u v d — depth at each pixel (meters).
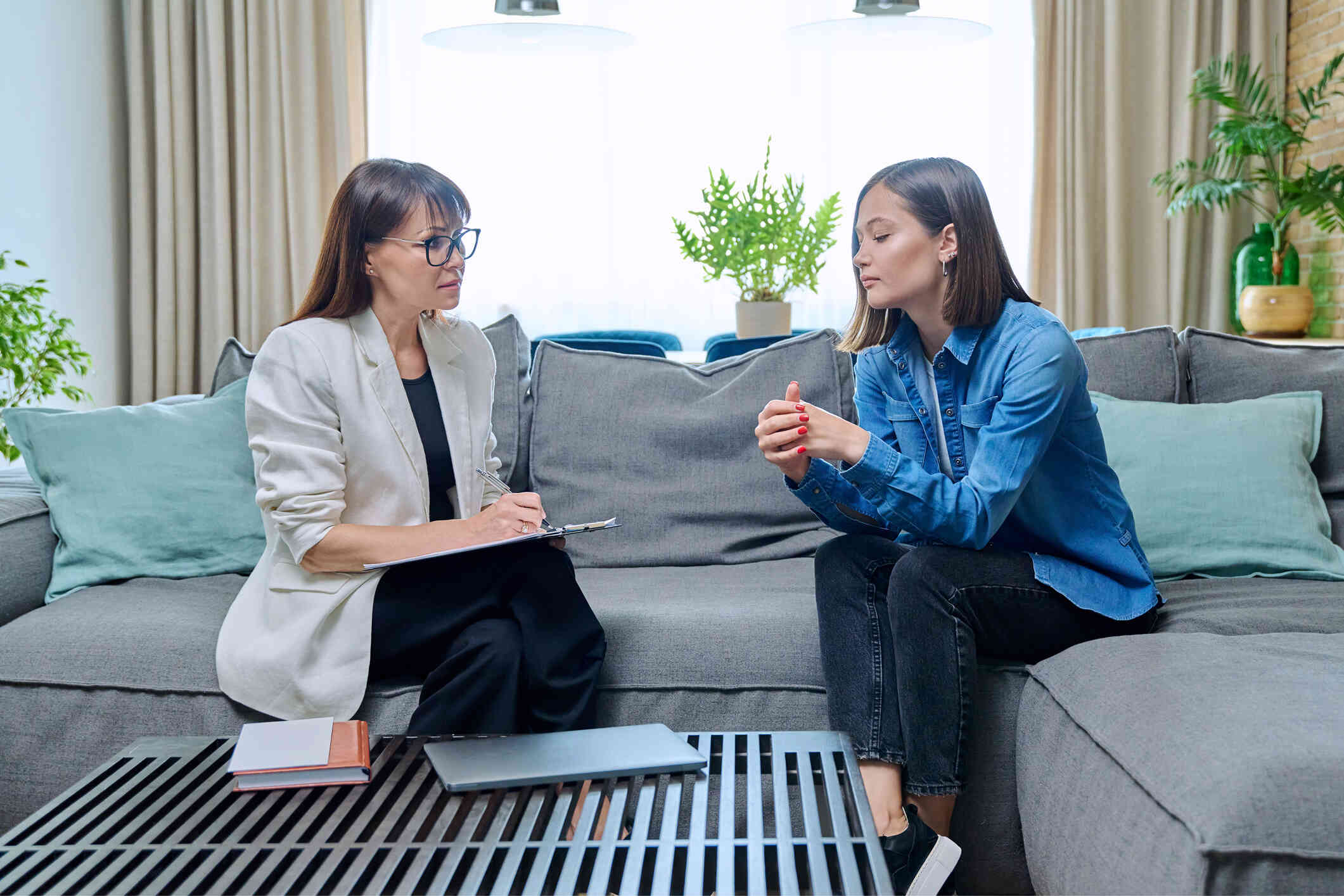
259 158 4.95
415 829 1.01
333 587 1.64
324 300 1.75
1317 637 1.51
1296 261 4.31
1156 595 1.64
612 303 5.27
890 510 1.54
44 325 3.10
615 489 2.21
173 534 2.03
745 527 2.21
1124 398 2.24
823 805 1.15
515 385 2.33
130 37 4.78
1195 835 1.04
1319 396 2.16
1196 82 4.75
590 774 1.13
